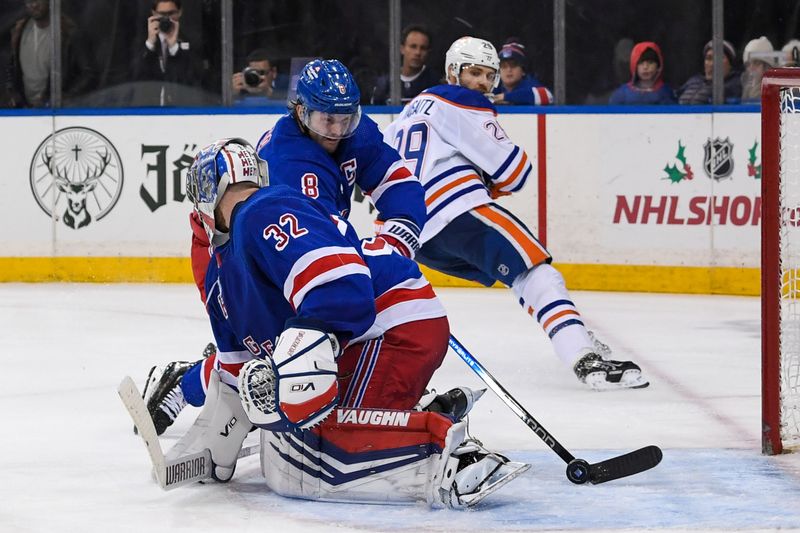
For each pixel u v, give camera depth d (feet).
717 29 80.23
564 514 29.17
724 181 79.25
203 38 85.81
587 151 81.66
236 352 31.63
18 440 38.81
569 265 82.48
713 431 40.11
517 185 50.98
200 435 31.71
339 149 37.76
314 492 30.19
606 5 81.71
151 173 85.71
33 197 86.33
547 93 82.99
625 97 81.92
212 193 29.32
